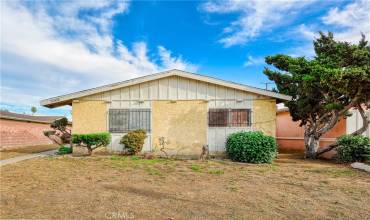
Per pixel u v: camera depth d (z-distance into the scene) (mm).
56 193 5859
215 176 7980
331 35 13570
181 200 5348
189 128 13109
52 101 12945
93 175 7973
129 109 13172
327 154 13000
